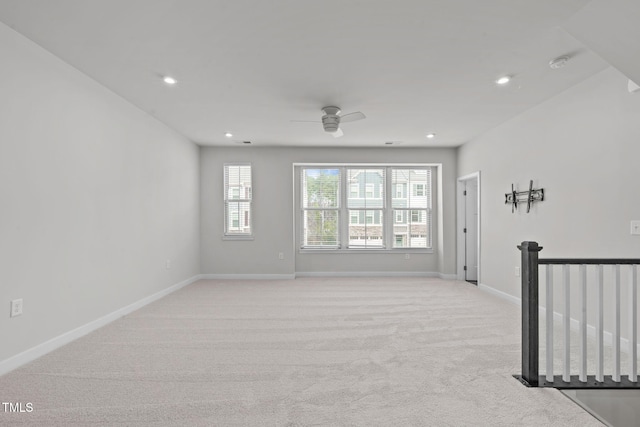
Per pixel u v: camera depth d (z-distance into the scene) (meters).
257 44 2.67
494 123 4.84
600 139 3.16
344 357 2.73
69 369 2.50
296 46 2.70
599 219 3.18
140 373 2.45
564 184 3.62
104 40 2.62
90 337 3.18
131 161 4.03
